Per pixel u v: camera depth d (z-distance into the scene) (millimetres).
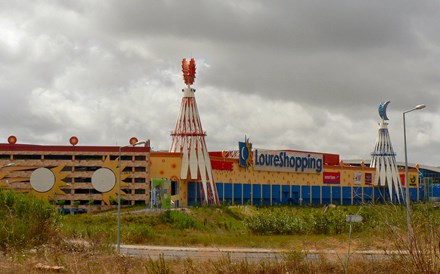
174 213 80062
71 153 100125
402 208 22016
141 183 99938
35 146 100188
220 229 80938
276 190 124000
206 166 103562
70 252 32031
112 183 99000
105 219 73438
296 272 28203
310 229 60938
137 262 30281
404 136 44469
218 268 28406
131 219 74875
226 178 110812
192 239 54188
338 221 63094
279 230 64062
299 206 124625
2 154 99750
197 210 88625
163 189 94062
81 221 71250
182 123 103875
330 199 136625
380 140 147375
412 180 153250
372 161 148500
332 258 31234
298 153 129875
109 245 36469
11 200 40188
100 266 28094
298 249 33875
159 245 49375
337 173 138625
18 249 32469
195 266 29359
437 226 20609
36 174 98938
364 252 29828
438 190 153375
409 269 20828
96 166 100062
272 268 28719
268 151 122438
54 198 89625
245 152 115875
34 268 27578
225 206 97812
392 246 24359
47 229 37188
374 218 24031
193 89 105375
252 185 118062
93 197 99000
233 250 42750
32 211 38938
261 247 46375
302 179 130625
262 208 103688
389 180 145500
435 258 20312
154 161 101688
